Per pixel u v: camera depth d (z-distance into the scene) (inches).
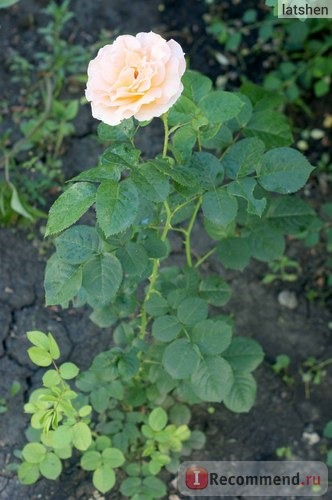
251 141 34.3
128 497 41.6
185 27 55.8
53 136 50.8
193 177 32.3
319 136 52.7
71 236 34.2
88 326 45.7
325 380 45.9
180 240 48.5
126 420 41.2
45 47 54.3
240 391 38.7
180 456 42.9
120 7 55.9
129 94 29.4
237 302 47.4
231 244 38.1
